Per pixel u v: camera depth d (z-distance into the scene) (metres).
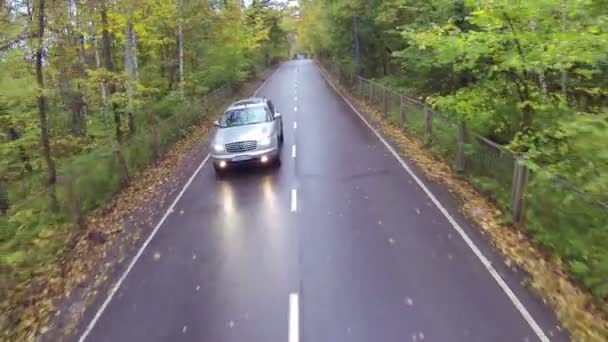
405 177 11.45
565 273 6.42
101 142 16.67
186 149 17.14
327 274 6.86
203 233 8.93
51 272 8.07
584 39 7.38
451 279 6.48
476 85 10.86
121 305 6.64
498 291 6.11
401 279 6.56
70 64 14.02
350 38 31.88
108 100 15.05
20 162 14.88
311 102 27.81
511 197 8.51
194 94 26.73
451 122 12.34
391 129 17.75
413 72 18.41
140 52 25.14
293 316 5.86
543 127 8.79
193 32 24.77
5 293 7.14
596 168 6.35
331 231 8.43
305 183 11.54
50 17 11.67
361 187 10.88
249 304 6.23
